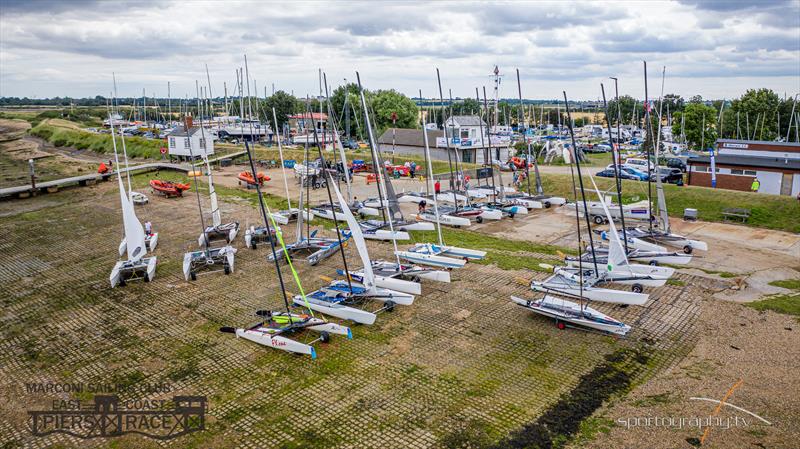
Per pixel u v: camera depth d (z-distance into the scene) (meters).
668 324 23.75
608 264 27.73
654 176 54.84
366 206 46.75
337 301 25.58
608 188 52.19
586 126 144.75
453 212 43.62
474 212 43.31
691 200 45.22
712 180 51.19
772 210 41.53
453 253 33.00
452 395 18.38
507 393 18.47
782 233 38.28
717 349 21.31
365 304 26.14
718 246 35.44
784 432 15.86
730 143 54.34
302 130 106.75
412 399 18.14
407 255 32.56
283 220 41.97
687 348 21.53
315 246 34.41
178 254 34.50
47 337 23.19
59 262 33.12
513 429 16.48
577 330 23.27
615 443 15.70
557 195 53.84
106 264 32.69
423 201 45.88
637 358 20.84
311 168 59.78
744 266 31.41
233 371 20.17
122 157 87.56
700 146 95.69
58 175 69.38
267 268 31.80
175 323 24.41
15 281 29.92
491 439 16.02
